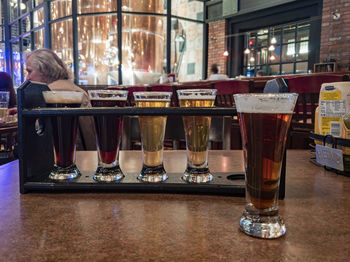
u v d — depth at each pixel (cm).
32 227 38
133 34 736
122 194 53
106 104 60
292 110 34
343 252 31
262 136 34
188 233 36
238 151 104
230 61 710
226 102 256
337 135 68
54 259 29
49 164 62
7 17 903
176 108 52
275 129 33
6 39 913
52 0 700
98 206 46
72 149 58
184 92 58
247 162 36
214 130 122
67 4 707
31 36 800
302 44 581
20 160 53
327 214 42
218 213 43
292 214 42
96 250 31
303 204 47
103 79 745
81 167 74
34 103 59
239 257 30
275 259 29
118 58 689
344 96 66
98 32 725
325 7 525
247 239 34
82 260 29
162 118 55
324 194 52
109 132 55
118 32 674
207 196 52
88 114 54
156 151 56
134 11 698
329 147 69
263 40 652
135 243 33
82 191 54
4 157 155
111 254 30
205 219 40
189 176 55
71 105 61
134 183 53
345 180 63
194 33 758
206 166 56
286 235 35
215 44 734
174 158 88
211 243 33
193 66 777
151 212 43
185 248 32
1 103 170
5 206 46
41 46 796
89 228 37
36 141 57
